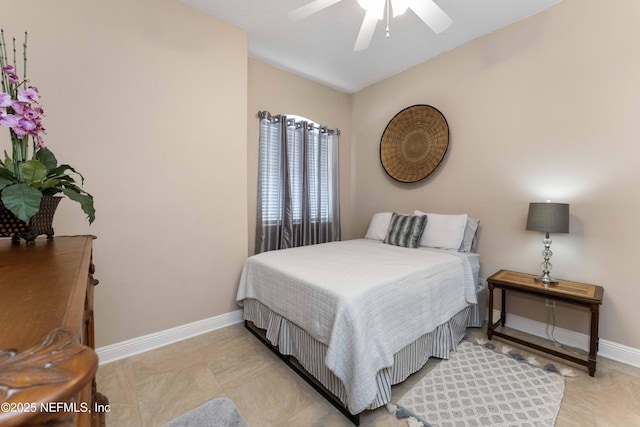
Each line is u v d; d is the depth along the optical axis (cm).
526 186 243
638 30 189
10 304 54
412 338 173
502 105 255
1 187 100
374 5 156
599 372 184
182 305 228
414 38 270
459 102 286
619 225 198
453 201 295
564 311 224
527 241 243
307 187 344
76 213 182
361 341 141
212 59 236
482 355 206
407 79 333
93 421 96
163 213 215
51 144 172
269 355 207
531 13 234
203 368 190
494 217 263
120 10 193
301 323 175
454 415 148
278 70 329
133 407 154
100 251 191
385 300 162
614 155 199
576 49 214
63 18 174
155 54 208
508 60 250
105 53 188
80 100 181
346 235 412
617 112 197
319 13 232
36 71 167
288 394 166
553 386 170
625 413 149
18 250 102
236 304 258
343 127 401
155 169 211
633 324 194
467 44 278
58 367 33
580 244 215
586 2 209
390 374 160
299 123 341
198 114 230
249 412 152
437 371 187
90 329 117
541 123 233
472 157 278
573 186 218
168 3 213
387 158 354
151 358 201
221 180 244
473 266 249
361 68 332
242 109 255
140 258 207
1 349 37
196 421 145
